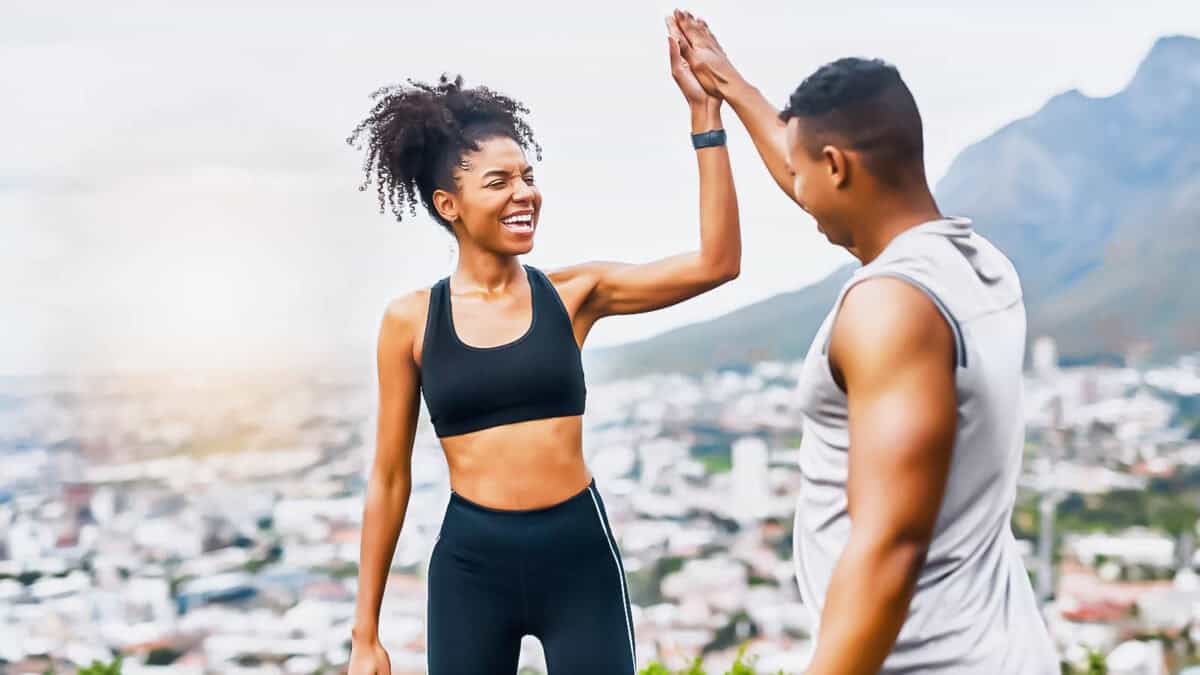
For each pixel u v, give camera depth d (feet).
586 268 7.47
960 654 4.19
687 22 7.09
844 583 3.89
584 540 7.10
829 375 4.23
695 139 7.11
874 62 4.43
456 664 7.15
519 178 7.00
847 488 4.08
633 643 7.28
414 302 7.27
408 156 7.11
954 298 4.09
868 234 4.43
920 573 4.01
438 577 7.30
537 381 7.00
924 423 3.89
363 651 7.38
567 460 7.14
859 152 4.30
